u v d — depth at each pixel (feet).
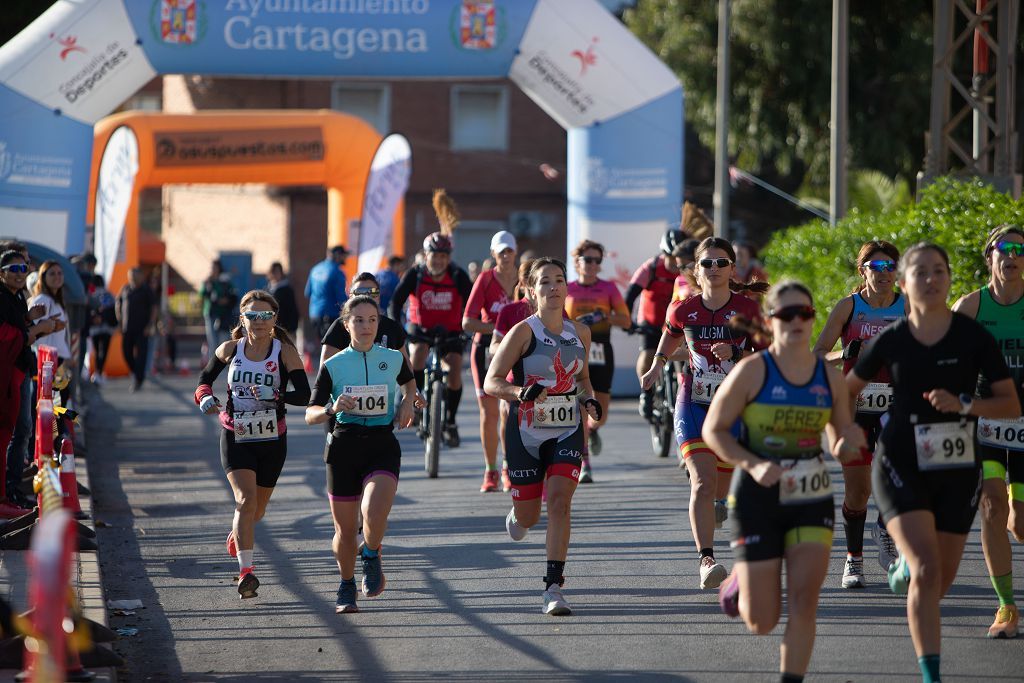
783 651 46.96
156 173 247.70
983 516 60.75
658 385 123.44
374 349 66.13
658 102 178.70
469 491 105.81
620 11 344.28
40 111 163.12
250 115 254.47
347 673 56.85
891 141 270.26
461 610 67.67
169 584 75.56
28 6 295.89
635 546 82.33
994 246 61.46
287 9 169.17
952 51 151.84
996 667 55.26
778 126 281.74
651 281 121.49
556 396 66.49
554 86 177.58
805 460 48.11
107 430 151.12
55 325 96.99
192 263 368.68
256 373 70.13
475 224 353.72
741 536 48.11
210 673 57.31
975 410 51.34
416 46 172.24
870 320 69.31
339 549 67.31
